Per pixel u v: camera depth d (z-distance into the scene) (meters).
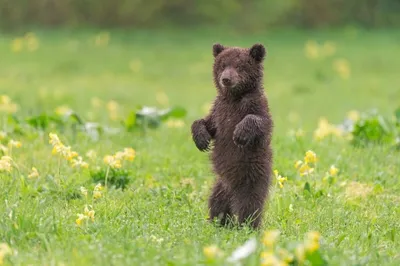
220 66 10.63
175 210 10.82
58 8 43.19
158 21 43.88
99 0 43.34
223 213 10.52
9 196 10.77
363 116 16.52
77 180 12.00
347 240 9.45
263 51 10.51
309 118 22.31
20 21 42.84
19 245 8.63
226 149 10.46
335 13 46.53
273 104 25.64
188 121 19.58
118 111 21.62
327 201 11.52
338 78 32.44
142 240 8.77
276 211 10.88
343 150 14.53
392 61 36.69
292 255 7.80
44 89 25.70
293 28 45.25
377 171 13.41
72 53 36.03
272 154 10.66
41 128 15.60
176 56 36.47
